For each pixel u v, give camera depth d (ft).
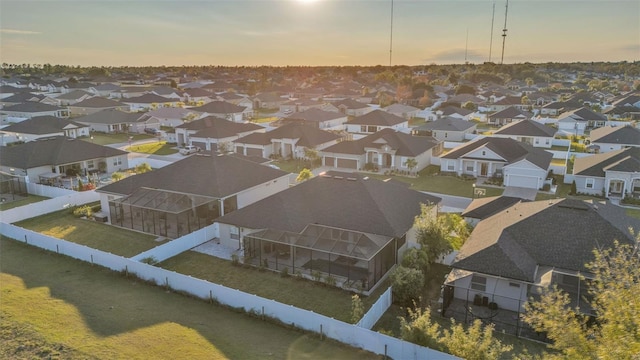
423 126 280.10
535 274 79.82
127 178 138.82
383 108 408.87
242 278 95.50
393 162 203.92
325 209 106.52
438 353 59.98
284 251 104.94
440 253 97.81
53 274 93.35
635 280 52.01
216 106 347.56
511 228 91.15
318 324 71.15
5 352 62.95
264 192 140.56
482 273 80.18
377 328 76.07
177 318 75.31
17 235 114.01
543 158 180.65
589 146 238.07
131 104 395.34
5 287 85.25
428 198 122.21
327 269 97.30
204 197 123.75
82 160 180.75
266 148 230.48
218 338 69.00
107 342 66.08
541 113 382.63
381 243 94.27
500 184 176.55
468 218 119.14
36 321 71.56
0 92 441.68
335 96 496.64
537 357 56.24
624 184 155.43
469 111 343.46
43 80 575.79
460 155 191.52
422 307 83.25
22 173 170.50
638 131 230.89
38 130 247.09
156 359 62.18
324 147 227.20
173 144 262.26
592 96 440.45
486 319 79.20
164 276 87.71
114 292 85.15
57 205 139.03
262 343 68.18
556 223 88.89
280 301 85.87
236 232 110.73
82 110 365.40
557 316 47.83
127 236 118.93
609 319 44.52
